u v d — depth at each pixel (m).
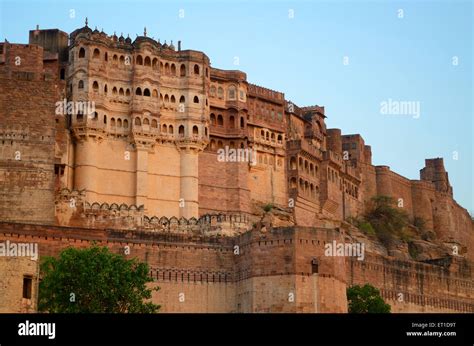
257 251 106.50
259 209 142.25
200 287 109.50
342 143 178.12
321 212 154.62
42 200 117.44
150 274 108.06
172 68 137.12
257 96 149.38
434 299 137.12
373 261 128.88
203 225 121.50
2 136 117.75
